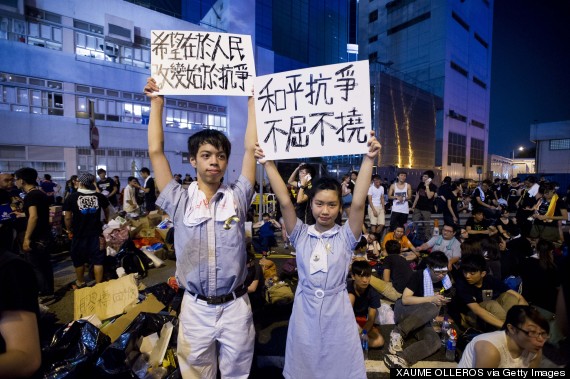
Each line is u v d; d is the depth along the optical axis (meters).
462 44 32.62
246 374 1.97
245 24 20.95
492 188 13.92
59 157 13.93
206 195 1.93
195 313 1.86
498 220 7.09
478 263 3.15
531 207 7.20
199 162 1.85
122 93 15.77
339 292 1.76
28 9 13.12
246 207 2.02
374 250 5.96
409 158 25.16
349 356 1.72
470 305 3.17
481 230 6.42
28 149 13.19
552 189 6.55
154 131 2.04
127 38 15.66
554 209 6.40
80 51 14.59
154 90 2.07
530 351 1.92
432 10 30.09
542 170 28.44
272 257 6.62
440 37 29.61
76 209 4.29
